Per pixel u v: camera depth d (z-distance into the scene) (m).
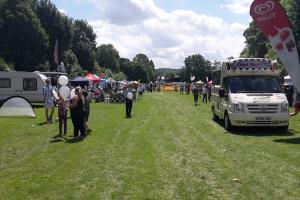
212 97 24.80
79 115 17.16
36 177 10.30
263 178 10.00
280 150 13.88
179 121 23.81
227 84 19.92
